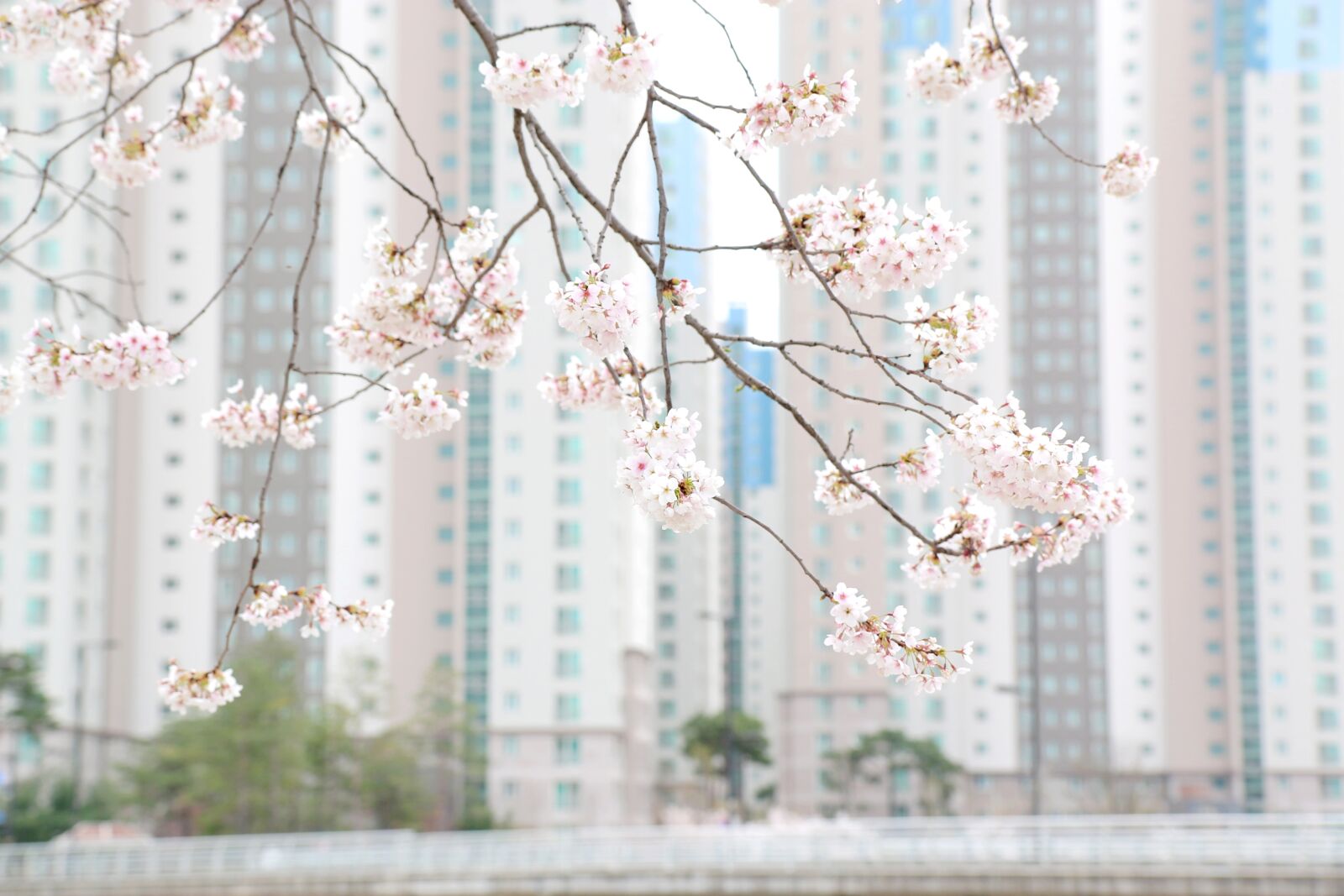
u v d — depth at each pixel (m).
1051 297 93.88
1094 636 91.62
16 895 41.91
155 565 76.56
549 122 71.12
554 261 71.50
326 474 77.06
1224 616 91.81
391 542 76.88
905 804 89.12
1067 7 95.56
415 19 77.62
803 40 92.31
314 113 6.04
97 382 5.30
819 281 4.50
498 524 74.75
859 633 4.78
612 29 4.64
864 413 86.38
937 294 92.56
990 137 92.88
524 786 73.44
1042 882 37.31
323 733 62.53
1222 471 92.50
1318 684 89.81
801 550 89.19
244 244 77.19
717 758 92.00
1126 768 87.12
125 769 62.50
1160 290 94.19
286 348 76.75
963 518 4.84
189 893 41.69
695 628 121.50
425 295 5.70
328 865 42.22
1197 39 95.31
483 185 75.19
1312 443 91.44
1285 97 93.94
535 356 74.56
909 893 38.12
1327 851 36.28
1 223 69.38
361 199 77.12
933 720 90.75
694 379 117.44
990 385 93.38
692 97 4.62
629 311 4.42
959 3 91.69
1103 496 4.69
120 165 6.18
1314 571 90.56
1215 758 90.88
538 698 74.12
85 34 6.08
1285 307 92.50
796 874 38.91
